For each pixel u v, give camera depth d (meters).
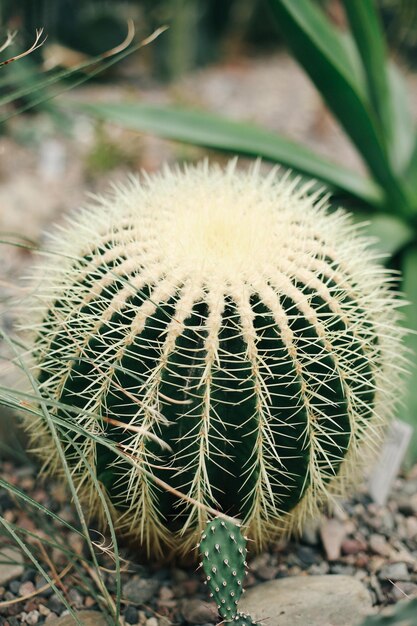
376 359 0.85
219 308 0.75
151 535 0.86
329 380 0.78
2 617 0.86
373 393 0.86
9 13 1.56
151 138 2.07
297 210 0.88
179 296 0.76
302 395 0.77
